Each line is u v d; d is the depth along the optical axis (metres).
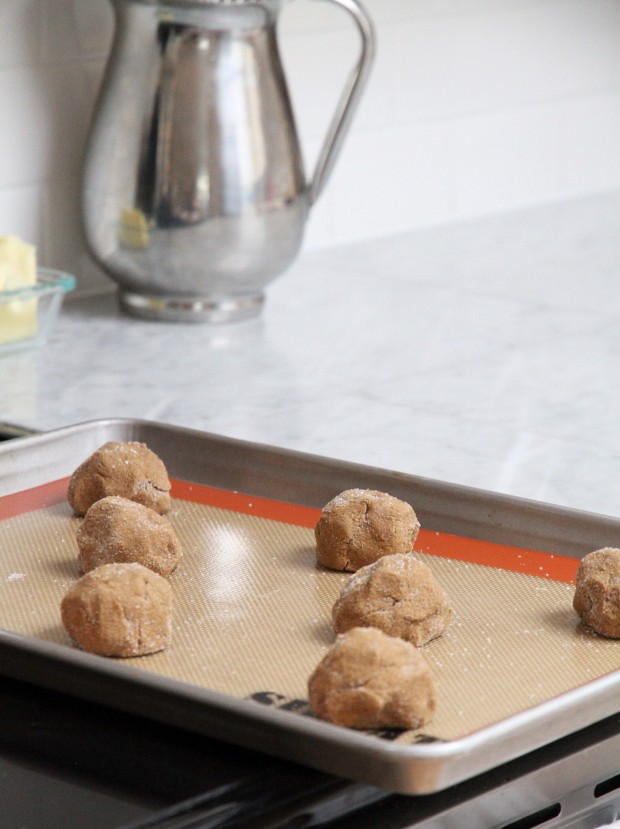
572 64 2.41
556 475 1.31
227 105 1.62
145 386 1.49
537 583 1.11
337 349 1.61
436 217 2.23
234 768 0.91
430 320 1.72
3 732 0.94
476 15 2.21
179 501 1.23
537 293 1.83
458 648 1.02
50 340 1.62
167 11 1.59
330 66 2.02
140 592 1.00
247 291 1.71
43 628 1.03
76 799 0.89
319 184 1.71
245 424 1.40
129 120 1.63
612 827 0.98
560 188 2.45
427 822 0.90
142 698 0.93
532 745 0.91
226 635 1.03
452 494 1.19
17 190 1.71
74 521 1.19
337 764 0.88
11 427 1.38
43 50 1.70
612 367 1.57
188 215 1.63
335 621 1.02
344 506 1.12
